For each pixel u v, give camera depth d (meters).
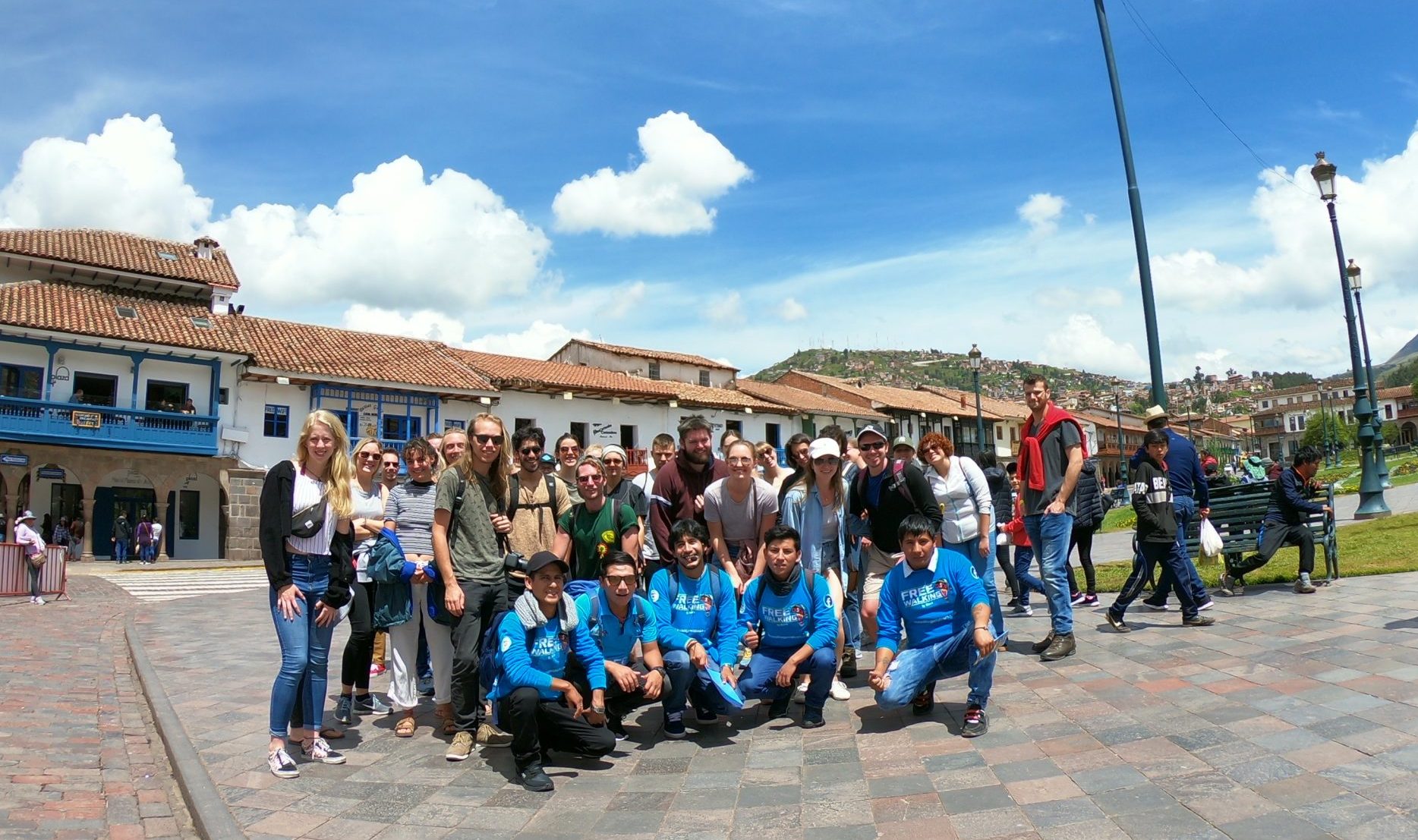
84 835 4.05
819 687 5.47
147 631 10.55
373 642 6.30
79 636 10.04
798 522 6.59
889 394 49.72
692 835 3.89
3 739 5.44
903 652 5.38
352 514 5.45
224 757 5.21
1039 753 4.46
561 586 5.25
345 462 5.20
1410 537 10.87
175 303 28.83
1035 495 6.71
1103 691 5.39
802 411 40.47
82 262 27.00
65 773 4.89
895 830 3.71
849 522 6.71
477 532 5.53
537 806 4.39
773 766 4.76
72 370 24.11
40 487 24.89
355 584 6.09
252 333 28.11
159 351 24.75
